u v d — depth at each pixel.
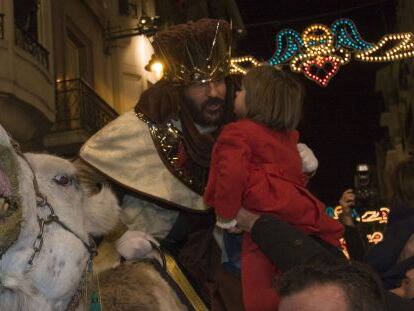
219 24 4.26
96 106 18.77
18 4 15.56
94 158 4.05
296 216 3.68
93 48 20.56
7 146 2.52
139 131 4.15
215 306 3.92
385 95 23.78
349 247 5.16
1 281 2.44
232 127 3.80
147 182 4.07
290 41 11.30
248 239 3.70
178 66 4.18
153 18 20.80
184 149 4.14
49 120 16.48
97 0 21.06
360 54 11.34
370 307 2.18
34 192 2.63
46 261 2.59
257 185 3.66
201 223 4.20
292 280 2.26
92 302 3.12
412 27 19.12
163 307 3.52
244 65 11.80
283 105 3.81
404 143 20.97
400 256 3.60
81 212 2.91
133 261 3.69
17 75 14.85
